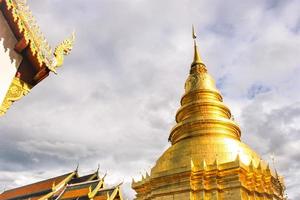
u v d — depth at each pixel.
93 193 45.16
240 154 33.16
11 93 10.63
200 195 30.08
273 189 32.50
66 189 50.41
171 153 35.16
